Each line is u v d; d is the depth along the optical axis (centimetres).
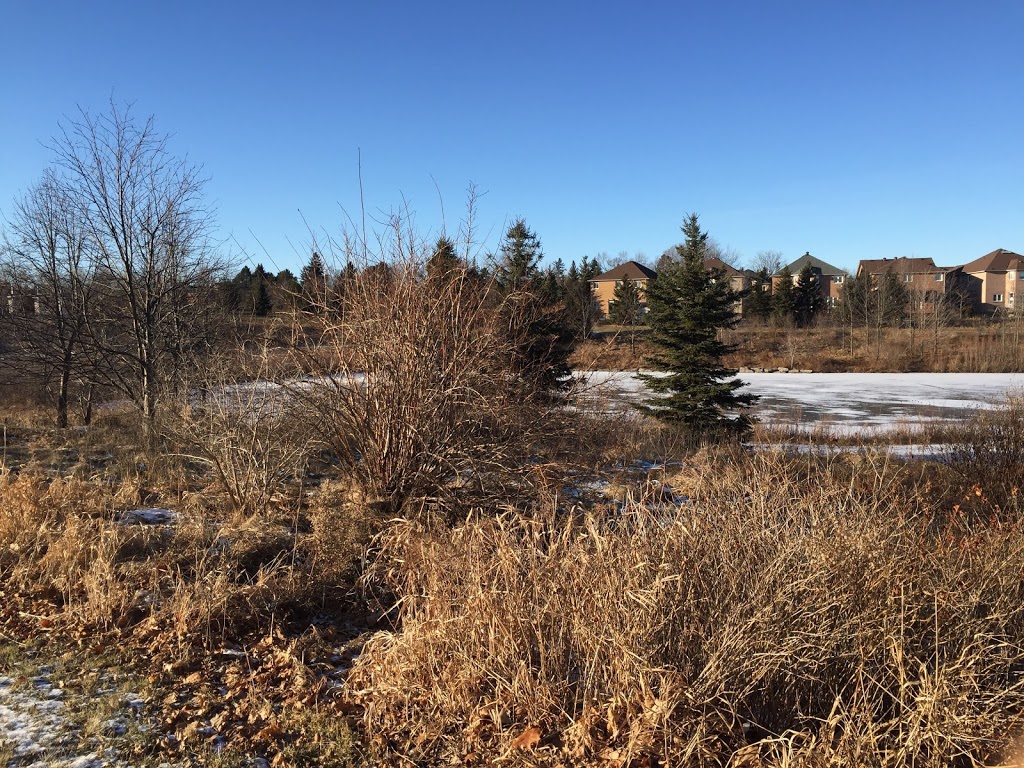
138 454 918
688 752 296
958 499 763
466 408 689
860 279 6259
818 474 604
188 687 392
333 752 333
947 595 347
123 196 1322
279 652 442
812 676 319
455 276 679
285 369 713
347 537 605
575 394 926
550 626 368
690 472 868
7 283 1473
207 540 595
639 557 362
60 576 511
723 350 1554
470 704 358
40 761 311
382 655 407
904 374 4181
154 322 1384
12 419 1468
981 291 8325
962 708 302
